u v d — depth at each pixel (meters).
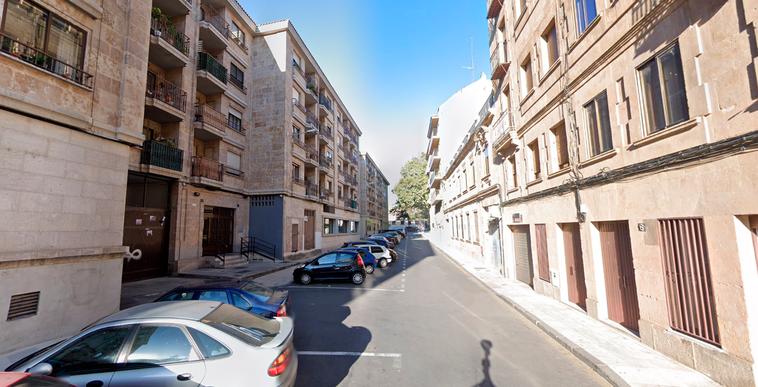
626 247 6.45
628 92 5.95
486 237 17.91
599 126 7.00
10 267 5.63
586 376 4.74
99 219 7.27
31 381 2.34
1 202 5.65
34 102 6.05
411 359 5.39
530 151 10.95
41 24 6.48
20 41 6.13
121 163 7.87
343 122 39.59
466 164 22.56
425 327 7.17
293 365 3.65
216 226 18.03
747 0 3.85
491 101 16.06
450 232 31.80
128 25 8.31
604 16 6.65
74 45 7.09
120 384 3.01
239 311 4.06
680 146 4.81
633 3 5.79
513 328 7.05
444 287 12.11
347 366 5.11
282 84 21.52
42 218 6.21
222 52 18.66
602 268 7.18
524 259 12.15
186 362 3.16
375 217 59.88
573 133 7.94
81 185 6.95
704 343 4.55
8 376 2.32
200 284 6.34
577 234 8.27
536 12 10.09
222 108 18.31
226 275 14.10
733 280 4.10
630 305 6.36
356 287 12.23
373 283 13.10
